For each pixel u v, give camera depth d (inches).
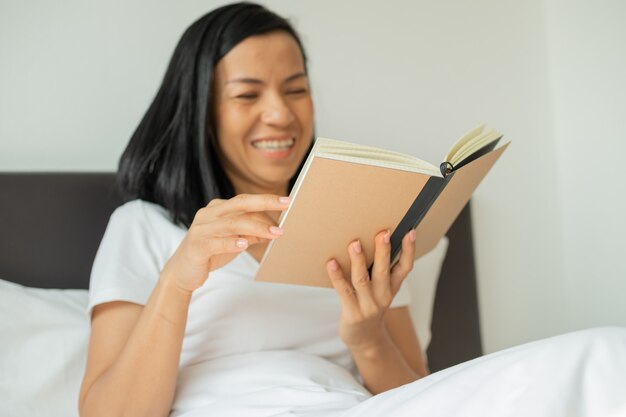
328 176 34.8
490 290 83.9
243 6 56.4
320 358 48.8
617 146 80.1
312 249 40.3
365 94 80.5
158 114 57.3
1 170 67.8
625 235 79.4
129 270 47.6
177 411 44.2
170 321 42.3
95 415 41.9
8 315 53.4
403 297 57.9
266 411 39.1
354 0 80.7
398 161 36.8
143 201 54.6
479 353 77.5
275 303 49.6
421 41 83.0
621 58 78.9
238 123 54.2
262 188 58.2
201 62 54.9
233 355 47.7
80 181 65.2
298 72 55.9
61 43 70.2
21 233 62.2
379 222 39.4
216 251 39.0
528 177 86.5
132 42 72.2
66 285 62.8
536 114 87.2
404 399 30.5
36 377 51.8
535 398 27.1
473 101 84.7
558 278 87.0
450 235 78.1
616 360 27.5
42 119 69.3
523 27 87.3
